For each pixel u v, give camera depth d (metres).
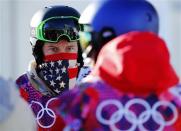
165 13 15.66
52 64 9.01
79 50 9.07
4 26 15.22
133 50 6.13
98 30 6.65
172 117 6.36
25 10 15.23
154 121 6.32
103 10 6.64
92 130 6.29
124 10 6.61
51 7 9.05
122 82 6.18
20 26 15.26
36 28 8.98
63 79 9.02
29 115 5.99
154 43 6.21
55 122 8.88
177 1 15.60
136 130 6.29
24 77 9.11
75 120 6.32
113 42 6.30
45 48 8.99
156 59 6.15
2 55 15.26
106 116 6.26
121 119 6.27
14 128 5.80
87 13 6.77
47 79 9.02
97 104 6.27
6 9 15.20
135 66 6.09
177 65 15.75
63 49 8.98
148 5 6.76
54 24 8.88
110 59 6.23
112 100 6.27
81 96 6.33
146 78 6.12
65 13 8.95
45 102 8.98
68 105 6.37
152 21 6.73
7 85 5.87
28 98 9.05
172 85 6.29
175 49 15.74
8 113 5.78
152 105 6.32
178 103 6.38
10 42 15.30
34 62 9.12
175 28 15.68
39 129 8.97
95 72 6.40
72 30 8.93
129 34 6.30
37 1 15.20
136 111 6.29
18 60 15.27
